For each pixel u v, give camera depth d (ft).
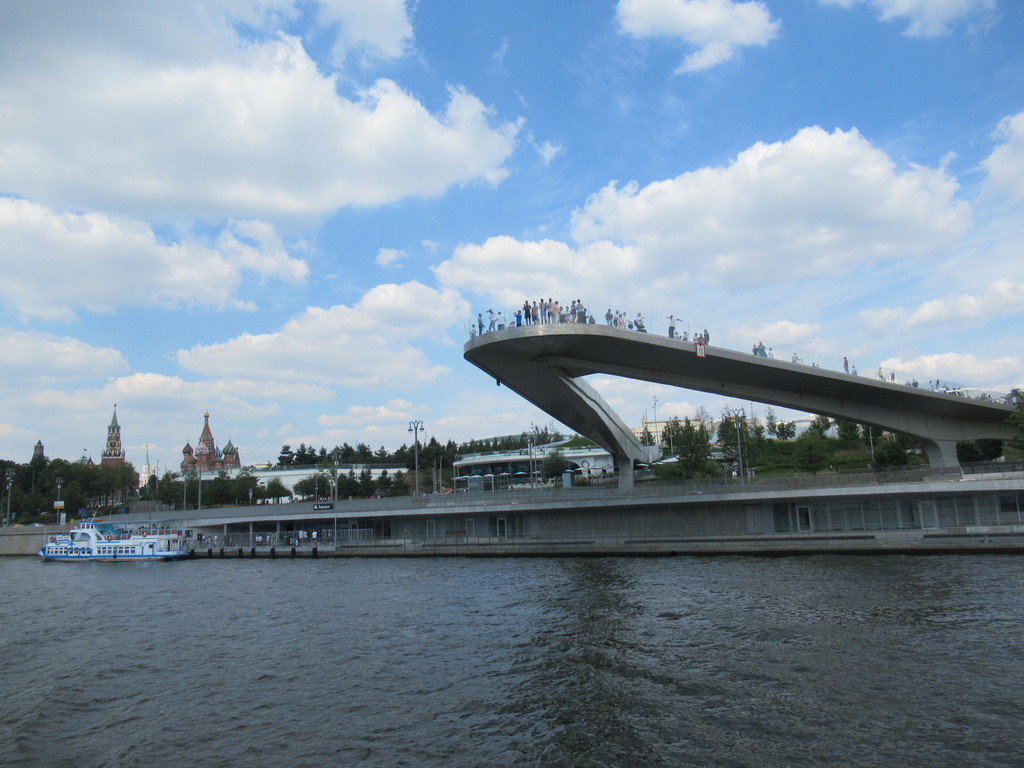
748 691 57.00
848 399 176.24
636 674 62.90
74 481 369.30
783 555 139.23
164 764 48.67
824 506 160.45
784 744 46.60
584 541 166.81
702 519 170.40
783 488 159.43
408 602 106.32
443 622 89.71
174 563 202.08
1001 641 67.15
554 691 59.57
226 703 61.52
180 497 370.53
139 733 55.16
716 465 223.71
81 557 221.66
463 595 109.81
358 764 46.78
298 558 195.42
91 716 59.93
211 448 546.26
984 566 111.04
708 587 103.96
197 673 71.82
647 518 175.83
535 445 449.89
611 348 147.33
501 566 147.84
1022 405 165.37
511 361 155.74
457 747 48.80
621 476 236.22
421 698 59.77
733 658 66.18
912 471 153.48
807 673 60.75
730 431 280.31
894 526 153.89
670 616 84.89
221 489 347.77
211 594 128.06
